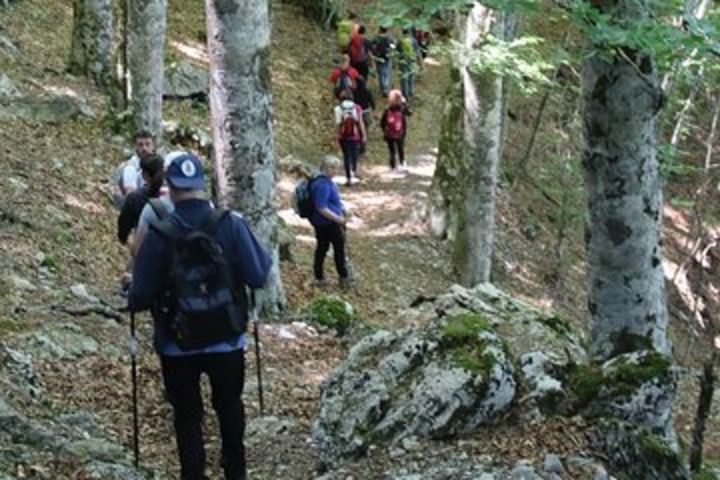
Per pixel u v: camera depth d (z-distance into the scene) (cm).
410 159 2339
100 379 852
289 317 1173
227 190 1136
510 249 2198
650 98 647
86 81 1923
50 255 1190
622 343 689
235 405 571
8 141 1513
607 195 668
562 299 2148
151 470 655
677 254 2630
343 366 687
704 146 2483
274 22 2834
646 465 587
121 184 1020
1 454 597
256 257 550
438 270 1795
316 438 646
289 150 2223
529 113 2845
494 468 555
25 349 859
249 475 646
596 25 569
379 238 1867
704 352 2348
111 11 1952
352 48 2589
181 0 2711
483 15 1445
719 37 557
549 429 589
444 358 639
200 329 532
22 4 2173
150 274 536
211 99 1130
